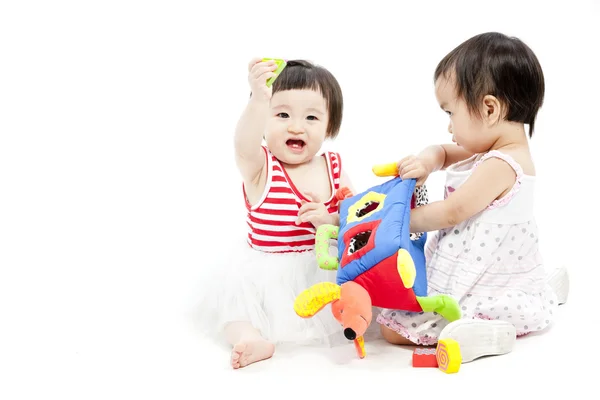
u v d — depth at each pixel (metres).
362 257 1.78
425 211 1.94
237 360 1.79
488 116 1.94
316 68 2.19
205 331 2.08
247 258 2.09
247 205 2.17
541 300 2.02
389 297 1.78
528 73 1.94
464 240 1.95
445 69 1.98
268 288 2.00
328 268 1.91
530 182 1.95
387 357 1.86
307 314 1.76
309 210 2.08
